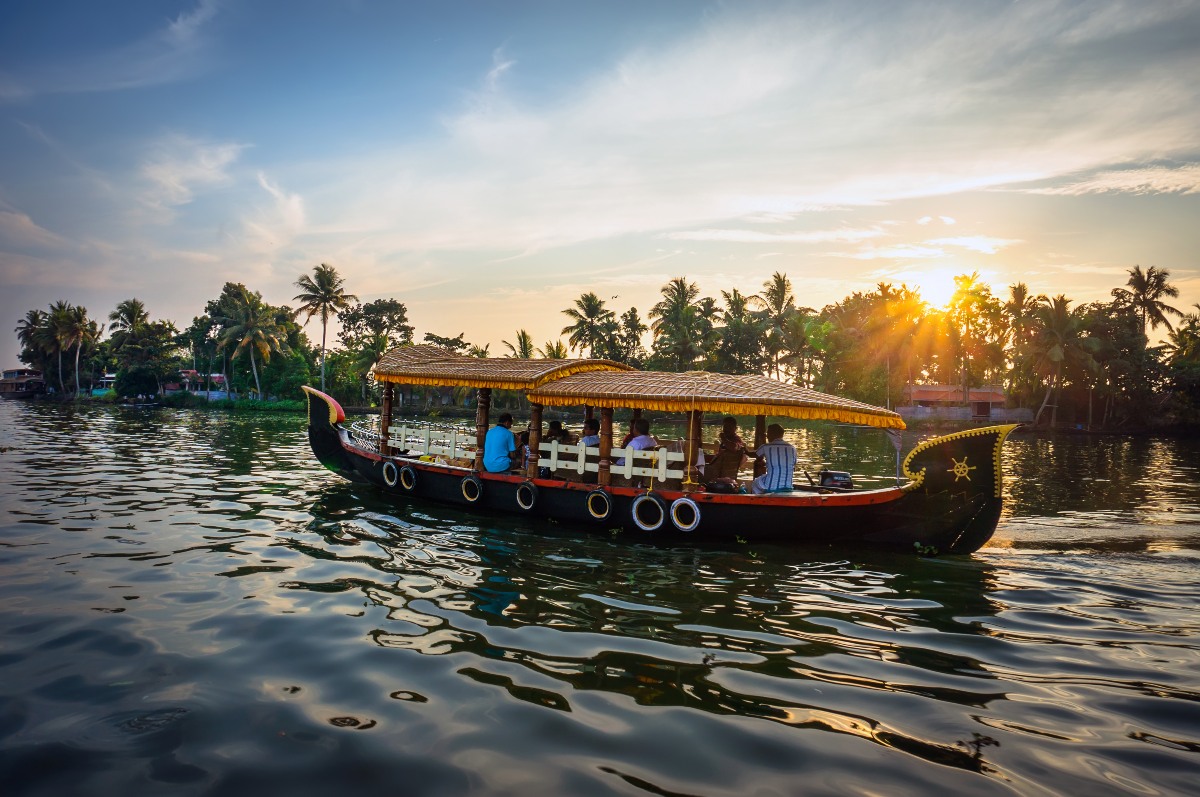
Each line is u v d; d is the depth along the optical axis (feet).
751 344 167.53
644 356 172.86
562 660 15.16
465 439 34.45
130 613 17.84
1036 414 147.13
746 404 25.68
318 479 42.86
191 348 231.71
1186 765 11.08
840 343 159.33
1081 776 10.73
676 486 28.63
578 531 28.12
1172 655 15.81
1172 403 135.13
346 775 10.64
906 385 159.43
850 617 18.25
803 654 15.70
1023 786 10.44
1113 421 145.79
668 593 20.13
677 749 11.46
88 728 12.01
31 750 11.29
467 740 11.69
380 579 21.17
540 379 30.04
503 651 15.61
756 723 12.39
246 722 12.26
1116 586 21.21
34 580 20.67
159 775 10.62
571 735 11.88
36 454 56.70
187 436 80.23
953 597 20.06
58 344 232.94
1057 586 21.22
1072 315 140.26
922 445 24.59
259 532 27.48
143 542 25.62
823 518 25.41
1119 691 13.89
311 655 15.24
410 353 38.47
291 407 170.91
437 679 14.08
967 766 11.02
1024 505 37.22
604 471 28.40
